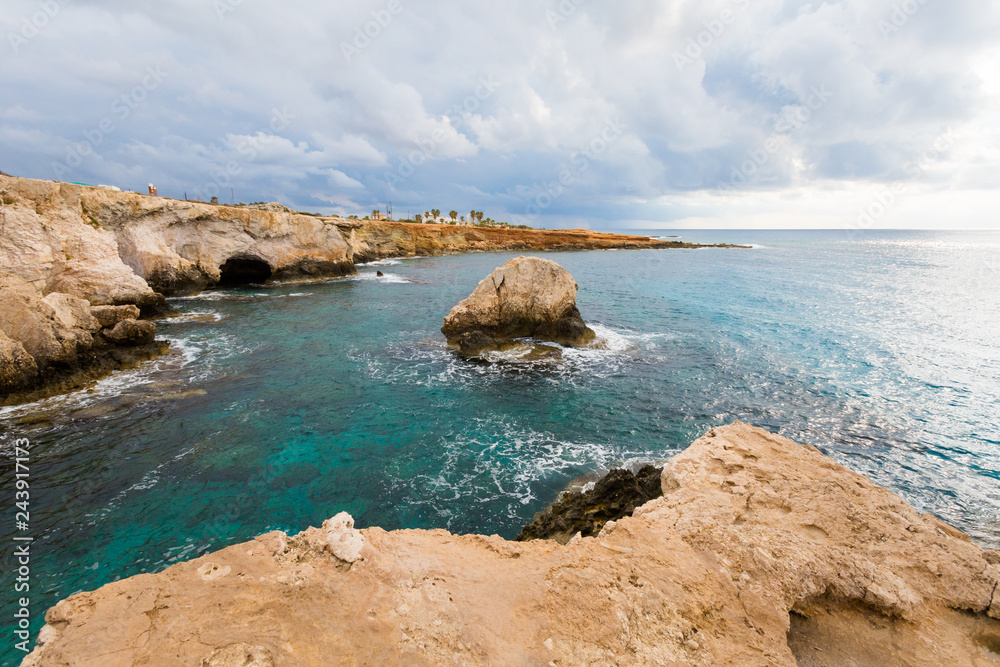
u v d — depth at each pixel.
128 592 4.11
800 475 7.03
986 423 15.70
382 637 3.83
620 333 27.19
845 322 30.47
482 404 16.91
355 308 34.38
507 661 3.69
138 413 15.28
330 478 12.09
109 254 27.36
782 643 4.11
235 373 19.30
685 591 4.58
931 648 4.29
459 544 5.44
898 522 5.83
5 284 17.08
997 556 5.23
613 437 14.64
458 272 60.47
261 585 4.32
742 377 19.91
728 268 66.94
